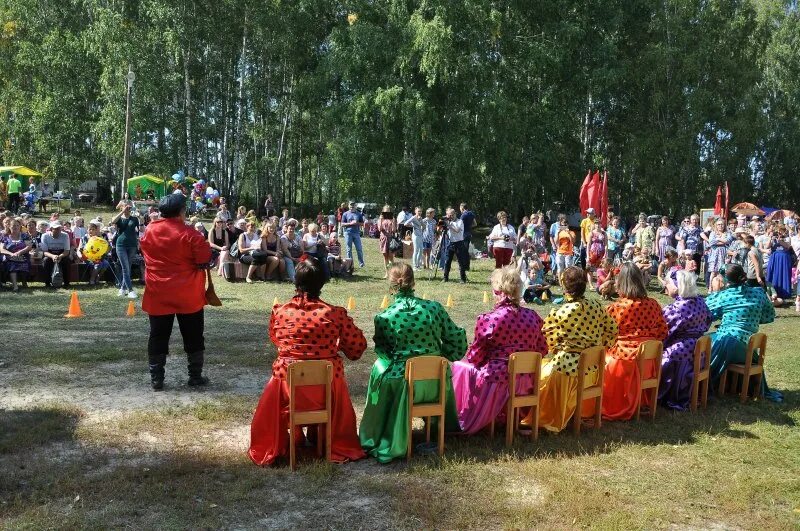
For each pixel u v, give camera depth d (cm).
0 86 4091
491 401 558
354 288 1542
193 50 3631
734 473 515
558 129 3441
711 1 3691
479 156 3105
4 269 1396
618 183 3866
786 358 938
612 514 438
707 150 3762
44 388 682
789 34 4347
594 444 569
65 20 3872
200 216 3272
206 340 938
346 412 526
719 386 734
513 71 3403
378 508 441
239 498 446
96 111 3775
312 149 4159
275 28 3497
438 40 2892
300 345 510
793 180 4281
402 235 2198
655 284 1773
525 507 446
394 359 532
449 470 500
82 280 1511
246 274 1617
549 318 611
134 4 3662
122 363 788
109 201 3831
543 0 3450
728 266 745
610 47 3472
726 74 3581
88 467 491
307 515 429
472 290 1556
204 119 3822
